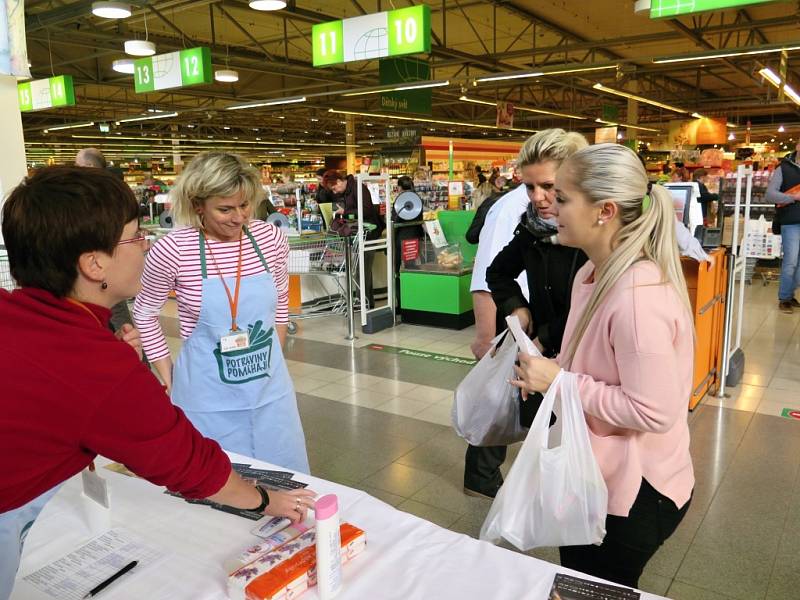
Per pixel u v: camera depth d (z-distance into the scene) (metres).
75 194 0.86
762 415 3.63
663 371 1.12
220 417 1.89
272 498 1.19
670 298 1.15
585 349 1.24
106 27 11.13
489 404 1.93
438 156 16.94
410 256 6.22
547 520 1.24
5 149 3.41
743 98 22.50
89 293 0.92
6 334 0.82
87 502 1.26
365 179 5.64
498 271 2.04
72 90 9.49
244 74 16.42
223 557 1.16
